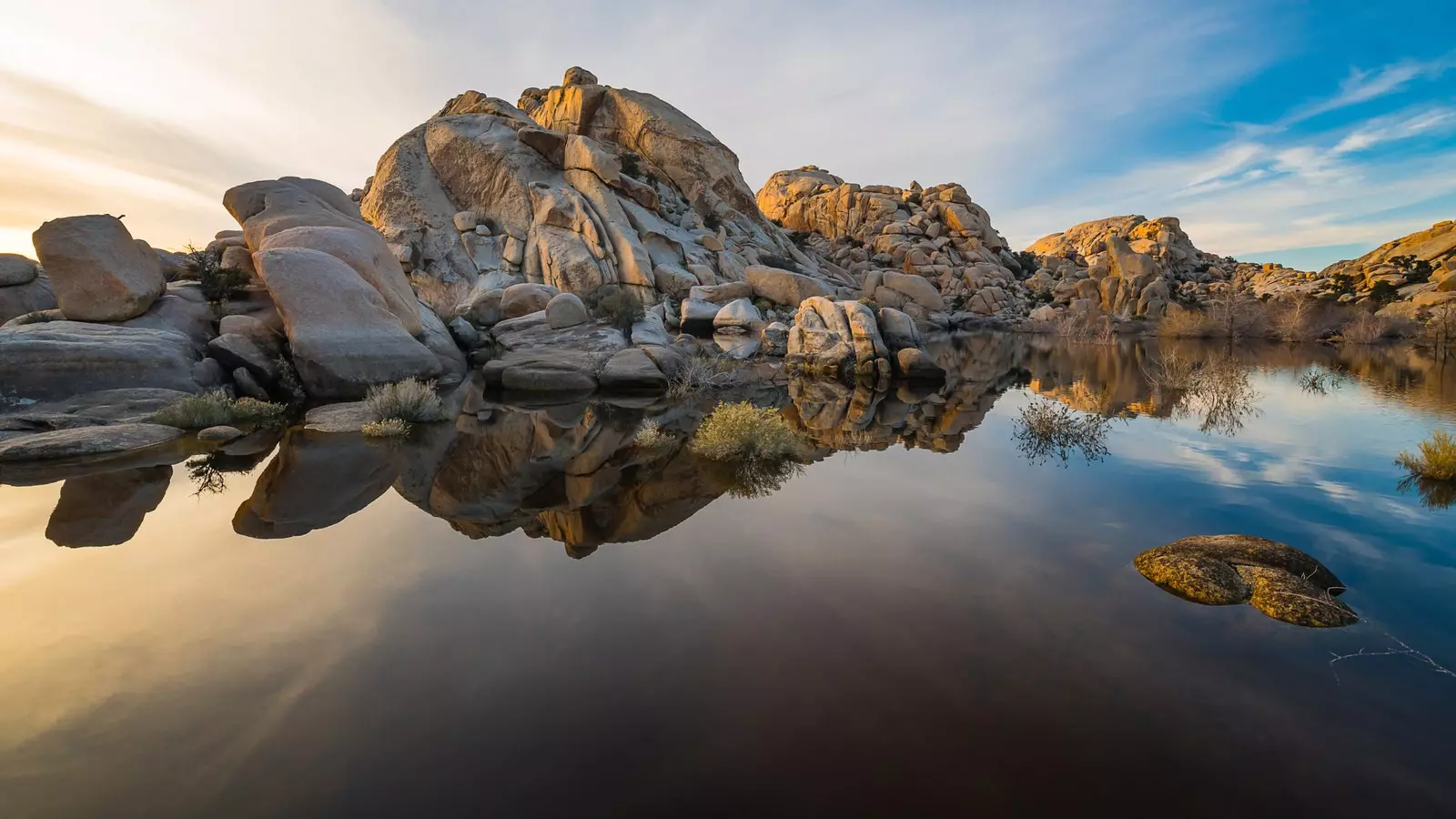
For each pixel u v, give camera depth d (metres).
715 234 46.34
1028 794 2.68
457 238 38.28
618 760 2.91
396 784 2.77
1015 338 47.50
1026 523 6.51
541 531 6.51
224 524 6.69
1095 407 14.55
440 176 40.88
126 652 3.98
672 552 5.76
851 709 3.28
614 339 22.42
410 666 3.78
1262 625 4.21
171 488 8.11
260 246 17.69
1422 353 28.69
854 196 72.31
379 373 15.74
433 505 7.50
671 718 3.22
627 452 10.43
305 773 2.85
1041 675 3.61
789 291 35.69
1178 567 4.95
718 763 2.88
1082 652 3.88
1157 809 2.59
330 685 3.58
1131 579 5.04
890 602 4.63
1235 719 3.19
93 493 7.81
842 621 4.32
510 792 2.71
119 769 2.89
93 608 4.62
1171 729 3.12
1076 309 58.59
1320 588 4.77
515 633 4.20
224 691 3.54
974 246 69.25
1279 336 41.75
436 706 3.36
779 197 80.44
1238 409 13.66
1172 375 19.41
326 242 17.48
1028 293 68.38
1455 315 32.47
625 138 51.12
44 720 3.27
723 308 29.02
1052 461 9.33
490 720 3.23
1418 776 2.78
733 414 11.09
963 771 2.81
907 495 7.67
